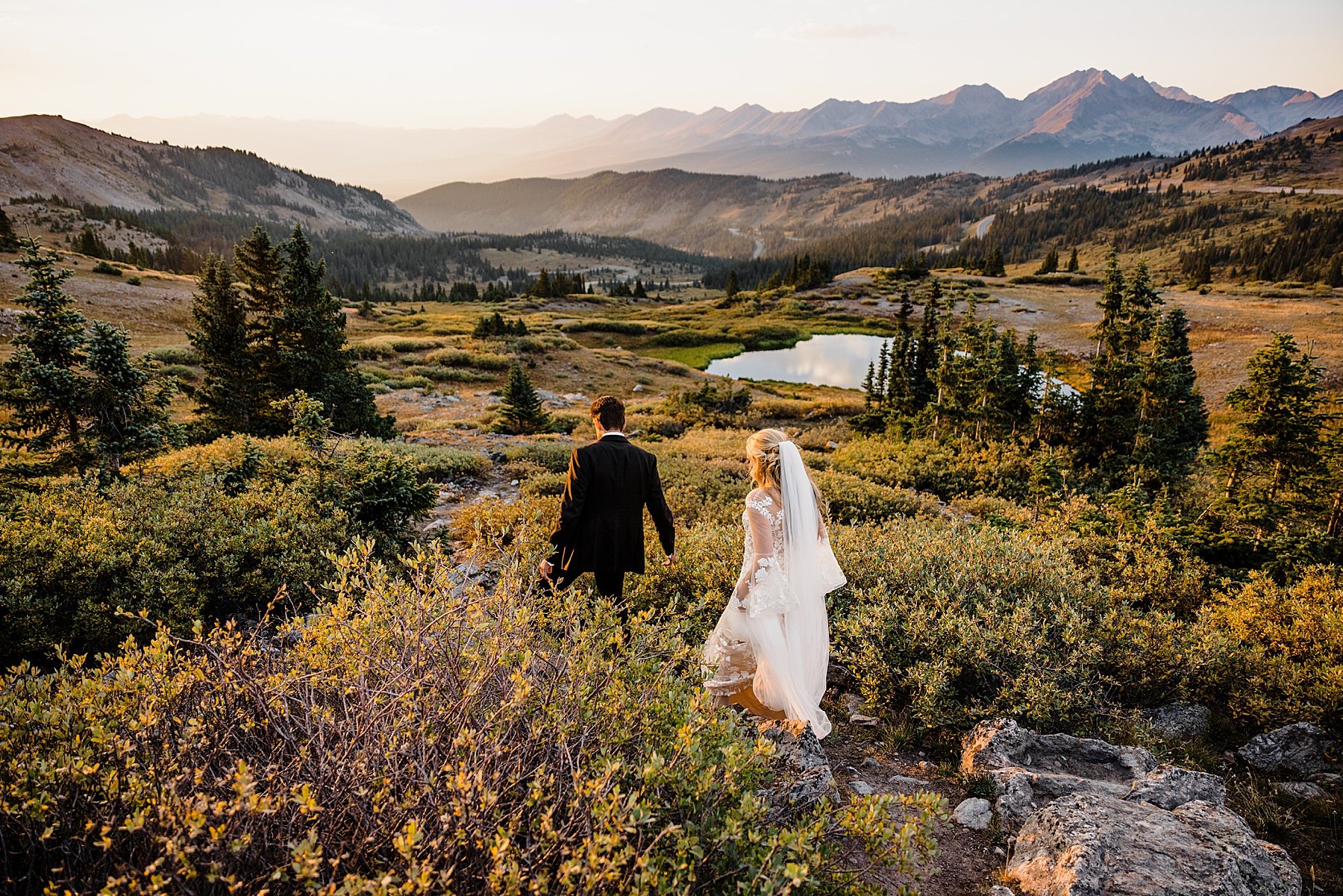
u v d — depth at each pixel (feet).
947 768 13.73
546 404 145.89
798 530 13.58
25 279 200.64
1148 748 14.39
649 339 309.22
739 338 319.47
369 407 70.03
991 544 21.43
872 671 15.89
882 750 14.69
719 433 86.99
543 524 25.54
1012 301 352.49
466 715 7.81
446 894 5.82
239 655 8.81
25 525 17.71
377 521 25.08
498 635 9.21
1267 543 32.89
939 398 73.56
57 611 16.10
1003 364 67.97
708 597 14.06
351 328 267.39
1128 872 9.00
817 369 259.60
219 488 23.47
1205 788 11.89
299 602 19.17
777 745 12.35
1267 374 41.27
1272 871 9.52
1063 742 13.92
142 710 7.78
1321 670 15.58
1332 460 39.81
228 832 6.35
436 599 10.03
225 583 18.48
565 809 7.26
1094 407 62.28
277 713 7.98
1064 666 15.60
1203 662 16.39
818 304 415.03
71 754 7.44
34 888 6.81
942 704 15.15
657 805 7.66
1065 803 10.77
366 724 7.38
